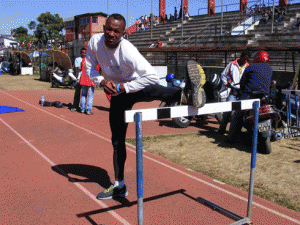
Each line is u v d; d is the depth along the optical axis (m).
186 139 5.98
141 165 2.12
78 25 41.44
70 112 9.09
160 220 2.87
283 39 17.02
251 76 4.91
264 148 4.86
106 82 2.86
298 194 3.45
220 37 21.22
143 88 2.82
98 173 4.10
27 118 7.92
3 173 4.03
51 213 2.98
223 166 4.40
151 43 27.59
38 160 4.59
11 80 21.22
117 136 3.20
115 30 2.64
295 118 6.32
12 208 3.07
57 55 17.84
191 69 2.37
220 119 7.39
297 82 7.58
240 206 3.16
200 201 3.23
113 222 2.82
